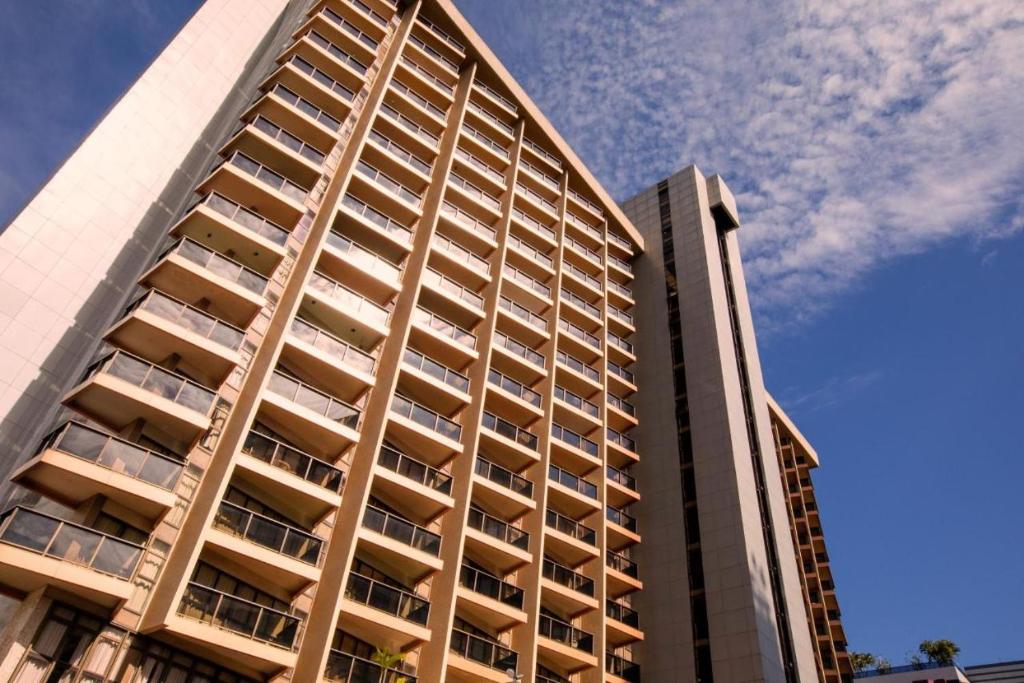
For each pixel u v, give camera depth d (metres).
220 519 24.66
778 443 76.06
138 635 22.20
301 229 35.50
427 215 42.16
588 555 40.75
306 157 36.62
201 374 27.88
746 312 62.34
